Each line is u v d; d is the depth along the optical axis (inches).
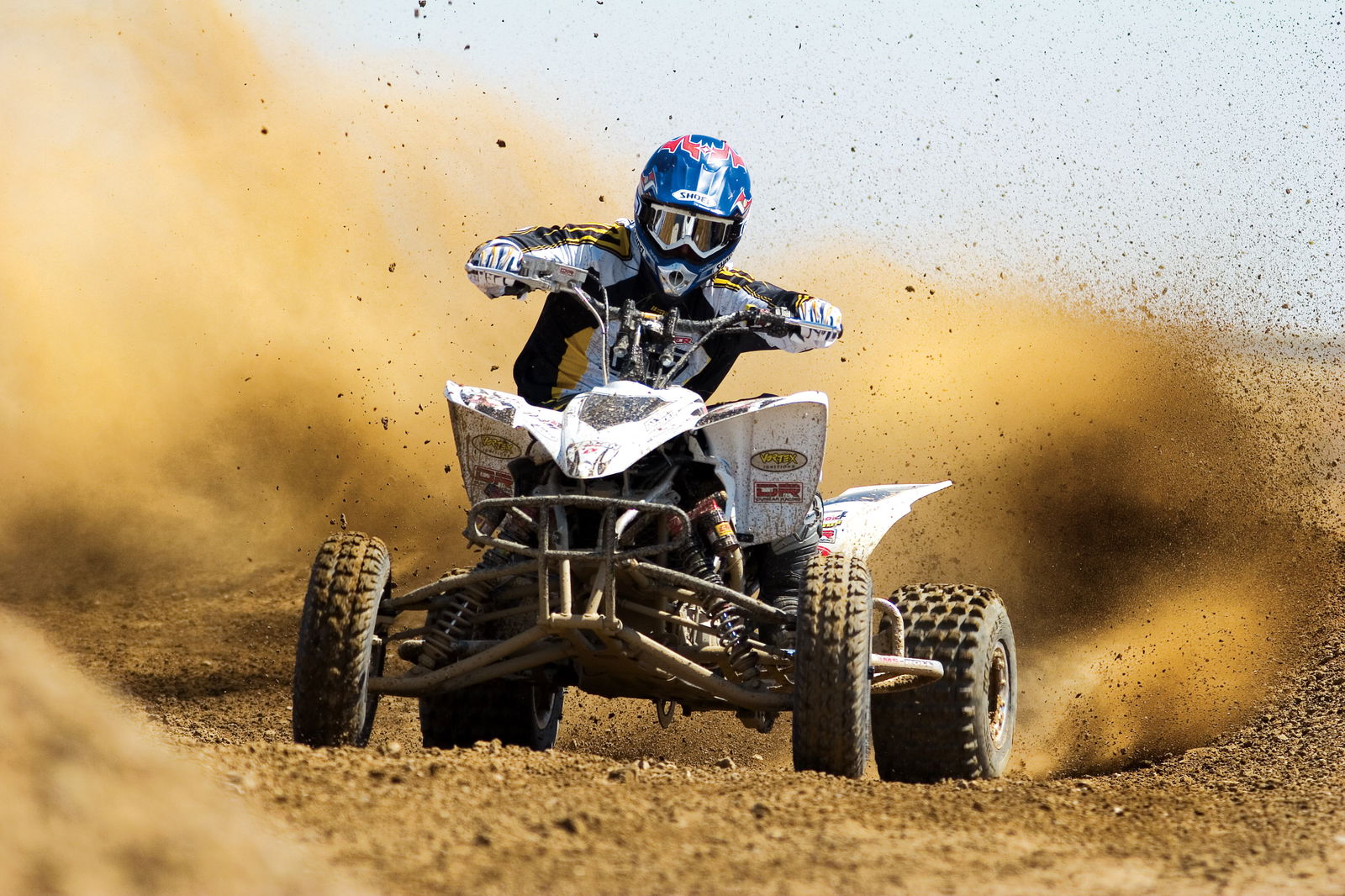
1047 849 643.5
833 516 975.6
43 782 446.9
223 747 722.8
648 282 972.6
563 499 825.5
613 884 554.3
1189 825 706.8
